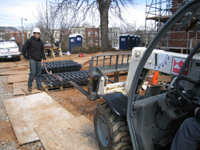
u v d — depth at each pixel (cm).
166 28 177
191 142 174
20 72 934
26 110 447
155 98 227
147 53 192
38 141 322
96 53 1845
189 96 202
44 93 573
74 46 2041
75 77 650
